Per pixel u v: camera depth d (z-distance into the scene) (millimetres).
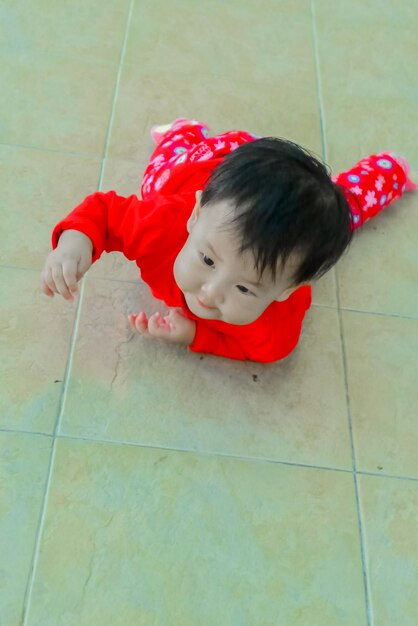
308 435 1023
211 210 784
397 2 1803
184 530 916
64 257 908
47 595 844
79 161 1282
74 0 1586
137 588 865
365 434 1040
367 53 1659
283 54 1605
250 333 993
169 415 1005
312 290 1188
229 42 1597
